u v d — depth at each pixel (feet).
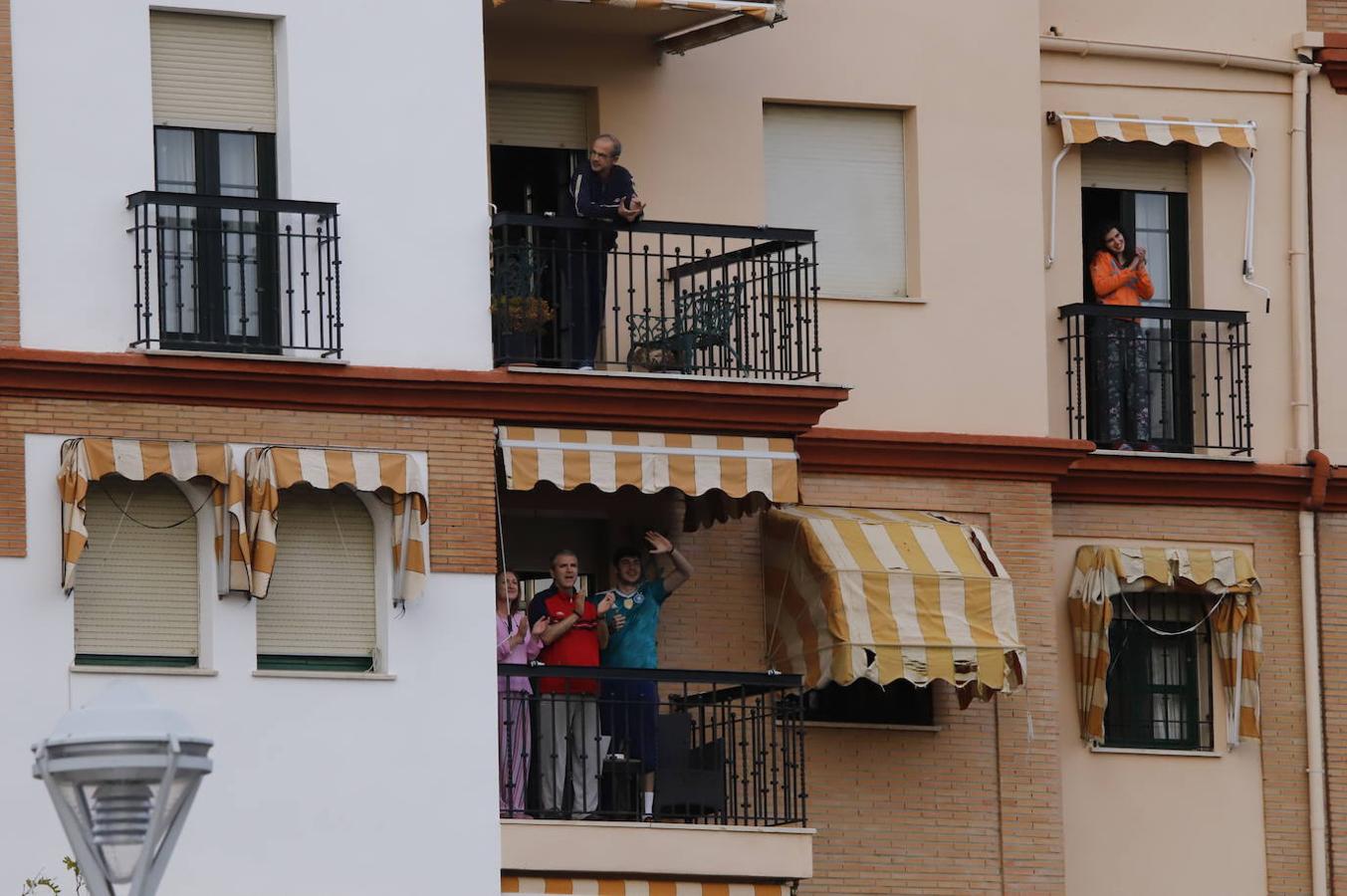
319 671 156.46
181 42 159.63
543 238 170.09
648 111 176.86
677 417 164.96
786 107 181.16
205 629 154.61
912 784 176.45
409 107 162.09
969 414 180.75
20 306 153.48
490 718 158.92
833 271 180.75
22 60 155.12
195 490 155.22
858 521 172.76
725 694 166.91
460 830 157.58
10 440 152.25
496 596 162.61
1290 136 193.36
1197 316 187.93
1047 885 177.47
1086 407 186.91
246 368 155.84
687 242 176.35
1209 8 193.36
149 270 156.25
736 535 174.81
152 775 106.22
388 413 159.53
